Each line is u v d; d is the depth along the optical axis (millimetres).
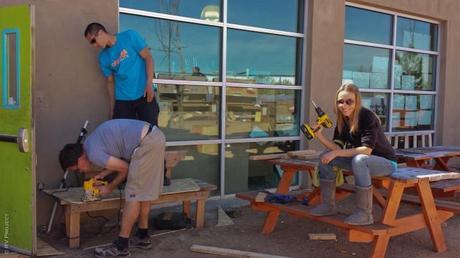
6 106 3869
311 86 6734
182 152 5211
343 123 4305
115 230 4766
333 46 6938
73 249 4176
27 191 3822
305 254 4293
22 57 3740
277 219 5113
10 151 3893
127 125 3914
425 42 8633
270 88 6562
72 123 4844
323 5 6770
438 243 4441
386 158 4227
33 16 3686
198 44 5887
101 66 4844
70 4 4750
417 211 5707
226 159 6215
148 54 4832
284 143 6785
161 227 4824
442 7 8508
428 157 6047
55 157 4762
